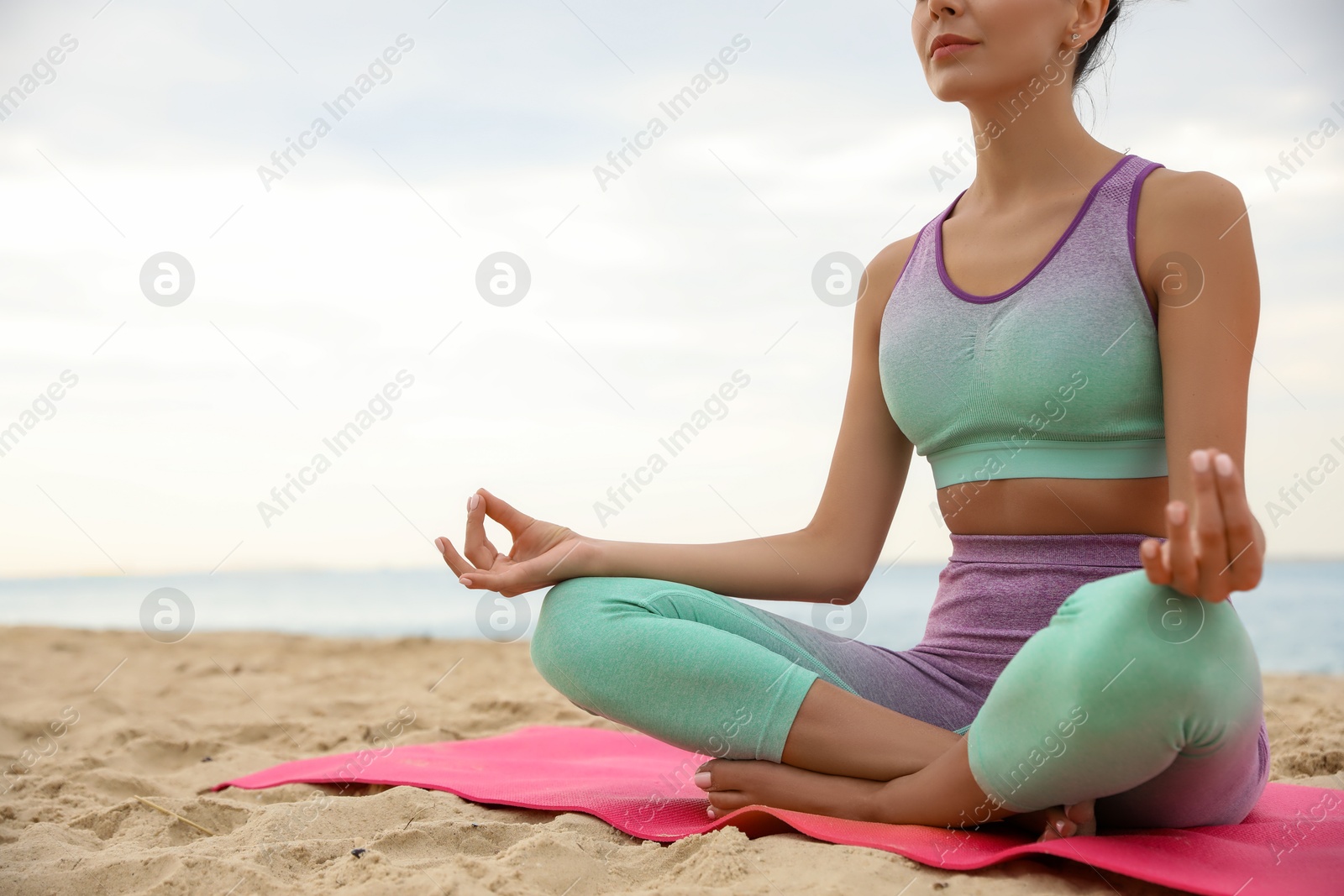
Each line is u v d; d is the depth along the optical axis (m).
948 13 1.53
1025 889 1.19
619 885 1.32
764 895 1.19
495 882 1.27
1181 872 1.17
